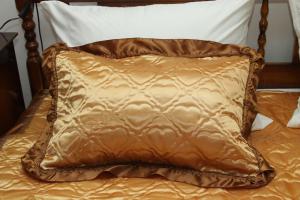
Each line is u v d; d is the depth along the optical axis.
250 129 1.24
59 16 1.42
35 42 1.63
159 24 1.36
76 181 1.09
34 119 1.44
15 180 1.10
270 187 1.06
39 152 1.15
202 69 1.13
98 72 1.14
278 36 1.66
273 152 1.21
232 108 1.10
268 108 1.47
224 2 1.42
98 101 1.08
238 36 1.42
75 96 1.12
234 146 1.05
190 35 1.35
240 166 1.06
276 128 1.34
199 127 1.04
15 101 1.60
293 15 1.42
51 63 1.23
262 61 1.27
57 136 1.12
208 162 1.07
